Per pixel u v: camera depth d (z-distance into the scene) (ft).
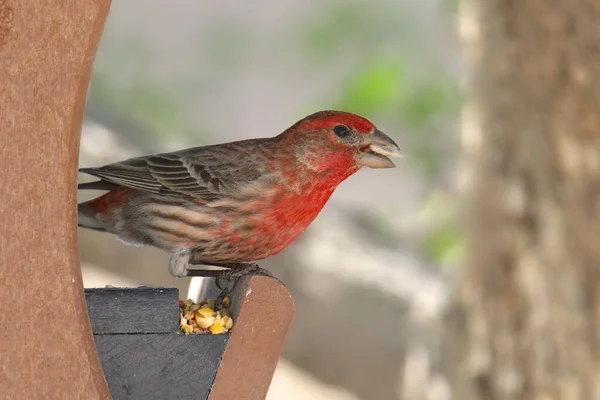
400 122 53.83
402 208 60.34
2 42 20.30
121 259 52.75
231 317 23.45
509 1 37.93
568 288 37.63
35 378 20.63
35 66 20.43
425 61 55.42
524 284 38.60
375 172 63.05
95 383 20.88
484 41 39.11
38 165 20.53
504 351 39.24
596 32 36.42
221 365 22.86
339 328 51.55
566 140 37.27
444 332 42.45
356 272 52.39
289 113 66.64
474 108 40.16
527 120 38.06
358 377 51.21
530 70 37.68
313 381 51.42
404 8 57.57
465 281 41.04
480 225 40.01
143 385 22.56
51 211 20.62
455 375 41.45
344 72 57.31
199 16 69.00
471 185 40.45
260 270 29.68
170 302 22.67
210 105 67.31
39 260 20.61
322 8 58.54
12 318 20.54
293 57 62.95
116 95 61.72
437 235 52.21
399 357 50.72
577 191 37.32
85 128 56.08
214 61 66.90
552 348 38.06
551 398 38.06
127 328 22.49
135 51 64.13
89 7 20.47
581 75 36.70
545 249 38.06
